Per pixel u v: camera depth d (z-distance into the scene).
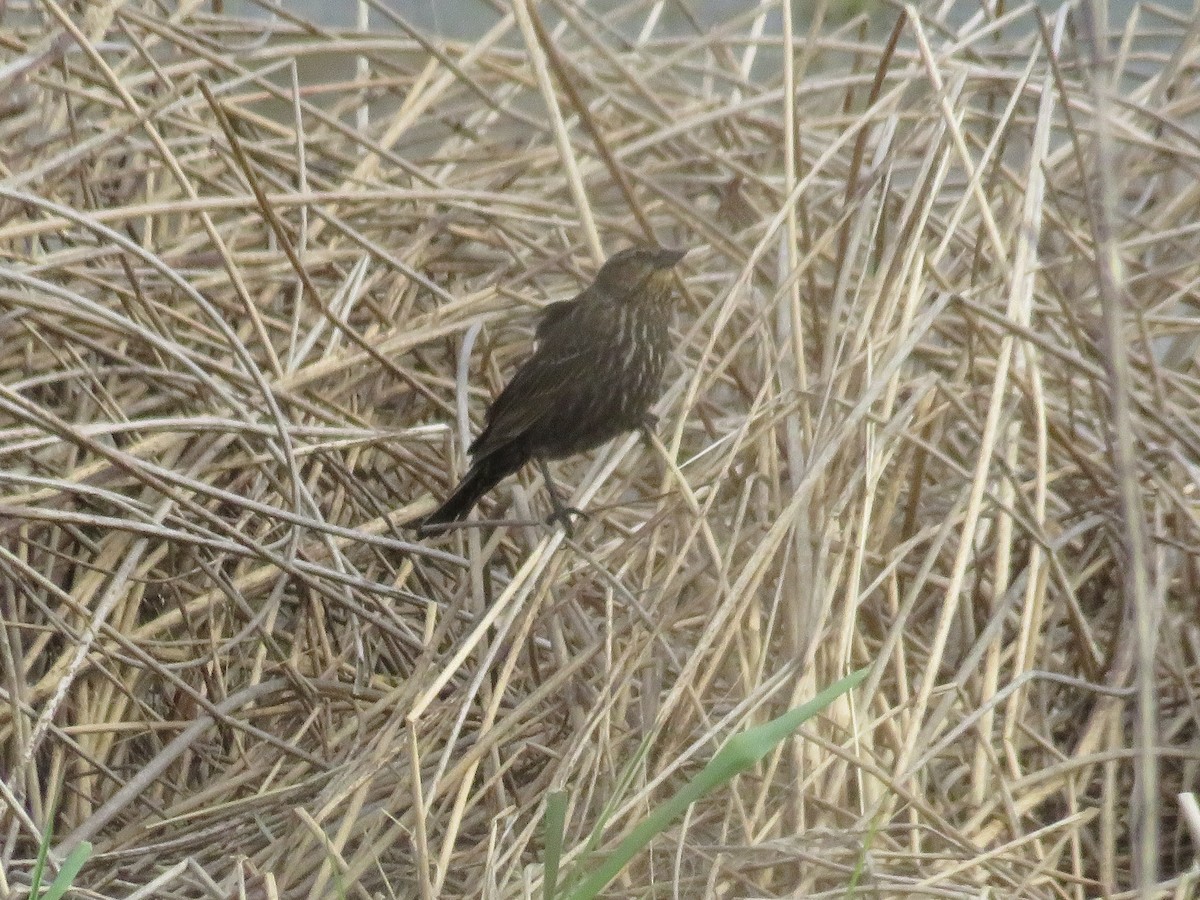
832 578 8.26
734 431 9.73
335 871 7.26
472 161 12.88
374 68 14.02
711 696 9.05
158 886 7.59
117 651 9.65
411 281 11.77
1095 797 8.96
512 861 7.41
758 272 11.83
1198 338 11.73
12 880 7.95
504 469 10.34
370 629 10.17
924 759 7.97
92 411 10.46
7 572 9.14
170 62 12.80
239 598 9.66
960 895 7.19
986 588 10.04
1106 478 10.14
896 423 8.85
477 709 9.19
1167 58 13.48
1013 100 10.18
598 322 10.02
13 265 10.12
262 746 9.61
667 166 12.71
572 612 9.41
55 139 11.19
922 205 10.13
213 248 11.51
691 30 16.06
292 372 10.54
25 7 12.81
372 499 10.38
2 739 9.20
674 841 7.85
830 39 13.73
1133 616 9.10
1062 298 9.99
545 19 15.77
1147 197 13.04
